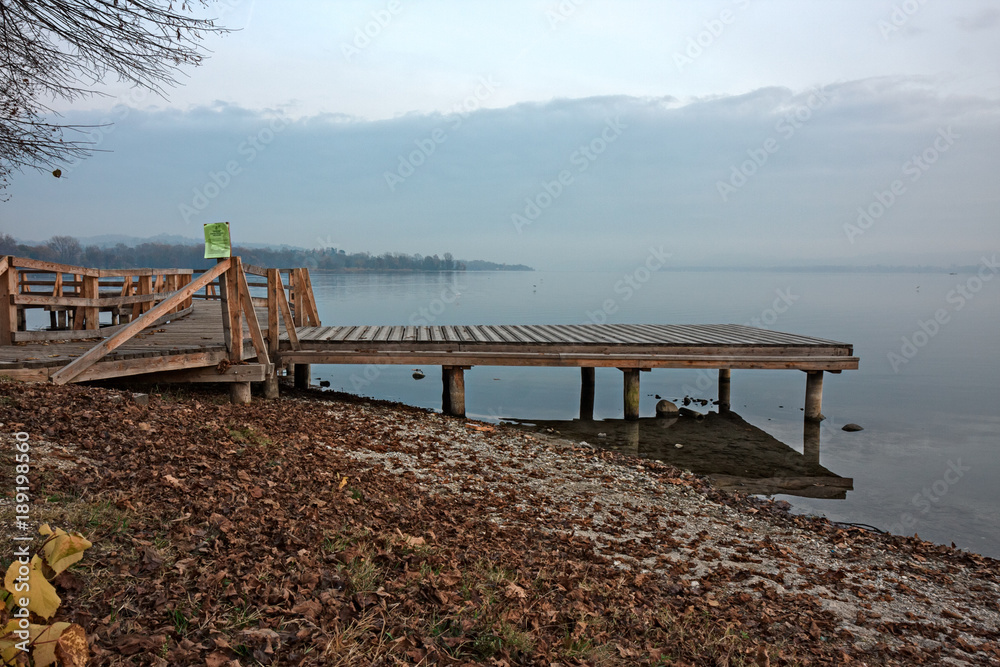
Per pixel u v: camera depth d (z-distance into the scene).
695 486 10.34
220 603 3.74
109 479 5.40
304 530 5.16
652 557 6.88
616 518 8.18
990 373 26.81
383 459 9.21
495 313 47.47
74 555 2.93
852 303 77.69
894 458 13.73
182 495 5.37
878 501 10.89
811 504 10.55
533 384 22.50
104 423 7.02
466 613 4.27
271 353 13.93
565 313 48.22
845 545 8.20
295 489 6.45
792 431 15.85
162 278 18.30
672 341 15.43
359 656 3.46
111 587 3.72
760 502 10.08
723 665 4.48
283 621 3.67
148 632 3.35
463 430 12.59
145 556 4.11
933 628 5.98
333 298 65.88
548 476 9.73
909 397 21.36
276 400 12.68
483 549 5.95
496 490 8.63
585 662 4.02
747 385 23.05
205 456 6.80
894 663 5.16
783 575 6.83
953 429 16.64
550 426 15.47
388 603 4.16
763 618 5.59
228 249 11.20
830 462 13.23
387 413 13.52
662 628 4.95
